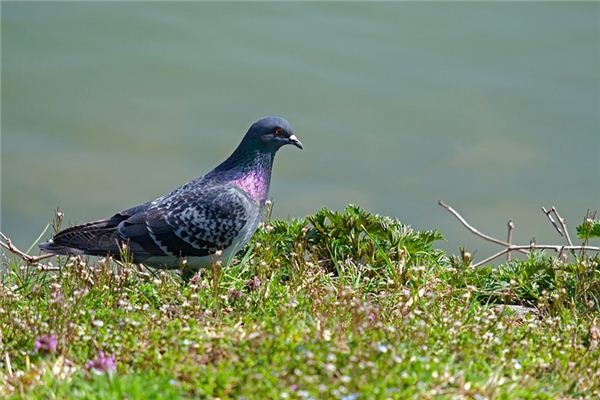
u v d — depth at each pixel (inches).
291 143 564.4
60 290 455.2
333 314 433.4
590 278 516.1
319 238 569.6
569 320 467.5
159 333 398.3
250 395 331.9
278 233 577.6
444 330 417.7
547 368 393.7
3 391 367.2
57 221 564.4
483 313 446.9
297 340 371.9
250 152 561.3
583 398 378.6
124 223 536.7
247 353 365.1
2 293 457.7
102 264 485.4
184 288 488.4
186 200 541.3
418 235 565.6
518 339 421.4
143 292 484.7
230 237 545.6
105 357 380.2
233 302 478.0
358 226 559.8
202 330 405.4
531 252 567.2
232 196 546.6
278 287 494.6
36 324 414.6
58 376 366.6
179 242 536.1
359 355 353.7
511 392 357.7
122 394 333.1
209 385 341.7
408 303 477.1
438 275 540.4
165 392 336.5
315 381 339.6
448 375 361.1
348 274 536.7
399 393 335.6
